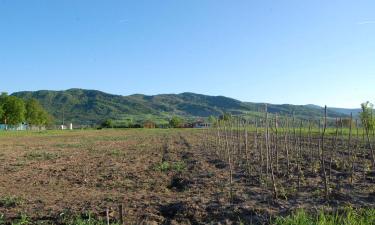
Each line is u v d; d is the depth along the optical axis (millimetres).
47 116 118625
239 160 20859
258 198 11570
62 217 10023
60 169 20078
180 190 14211
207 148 30484
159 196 12609
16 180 16703
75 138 51844
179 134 60000
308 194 11789
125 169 19625
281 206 10430
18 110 92000
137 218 9961
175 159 23969
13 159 25000
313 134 38844
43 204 11664
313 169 16562
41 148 34375
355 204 10266
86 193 13641
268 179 14703
